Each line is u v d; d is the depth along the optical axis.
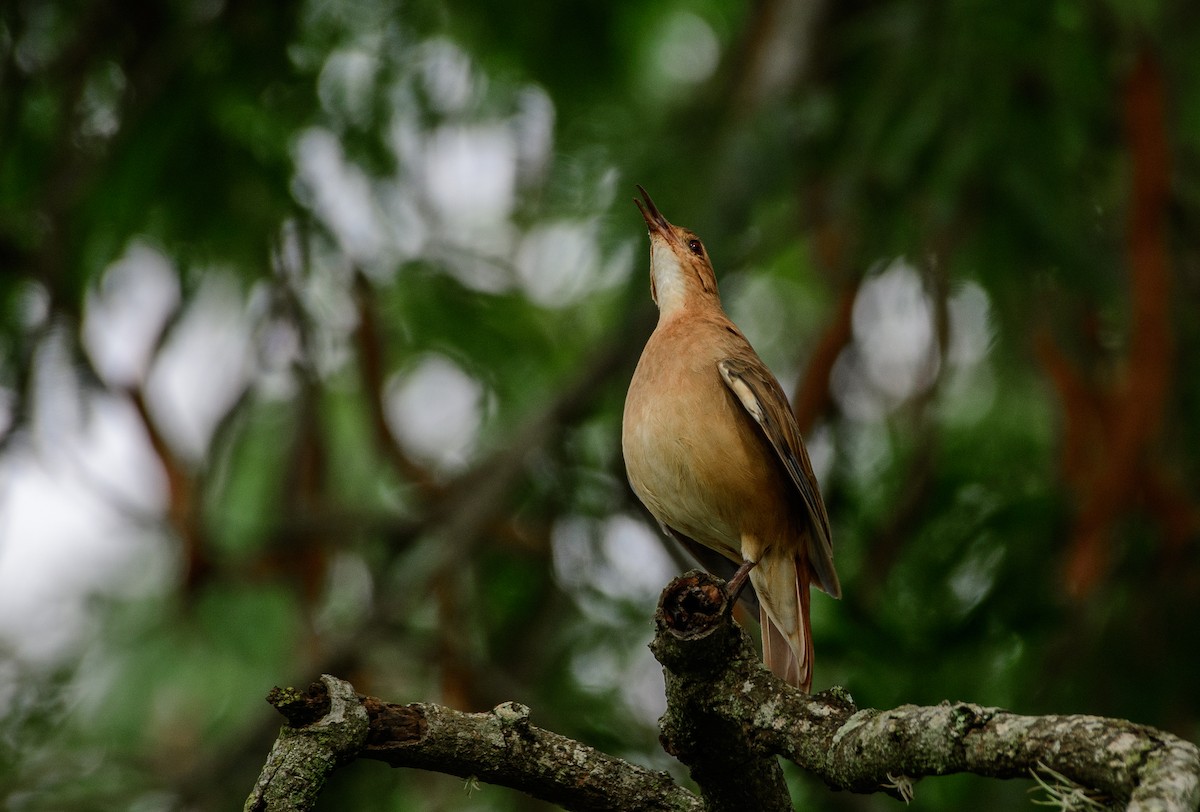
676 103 13.05
